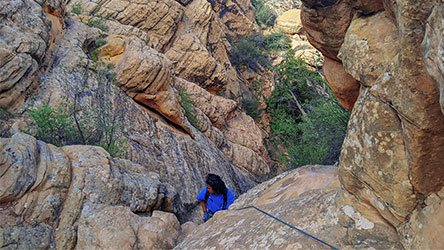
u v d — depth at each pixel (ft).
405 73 5.02
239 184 35.14
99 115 21.26
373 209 6.61
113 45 28.37
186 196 22.54
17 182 10.14
